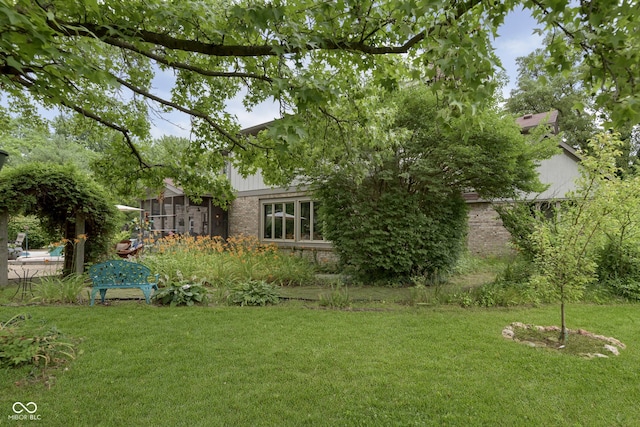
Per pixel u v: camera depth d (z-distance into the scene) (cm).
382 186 868
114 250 1052
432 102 772
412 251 816
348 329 471
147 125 547
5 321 450
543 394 301
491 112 733
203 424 254
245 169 593
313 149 515
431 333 456
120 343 407
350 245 850
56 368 339
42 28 188
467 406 281
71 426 250
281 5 288
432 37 232
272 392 300
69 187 820
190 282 689
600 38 195
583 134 2130
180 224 1680
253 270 854
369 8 300
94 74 231
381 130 532
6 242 797
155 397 289
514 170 796
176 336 434
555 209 741
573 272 429
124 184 589
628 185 504
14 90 392
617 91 195
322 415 267
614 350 401
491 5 223
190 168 568
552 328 482
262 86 416
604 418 268
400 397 294
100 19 285
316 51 404
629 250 735
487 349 401
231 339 427
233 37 318
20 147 2416
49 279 700
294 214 1314
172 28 319
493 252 1300
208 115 551
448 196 880
